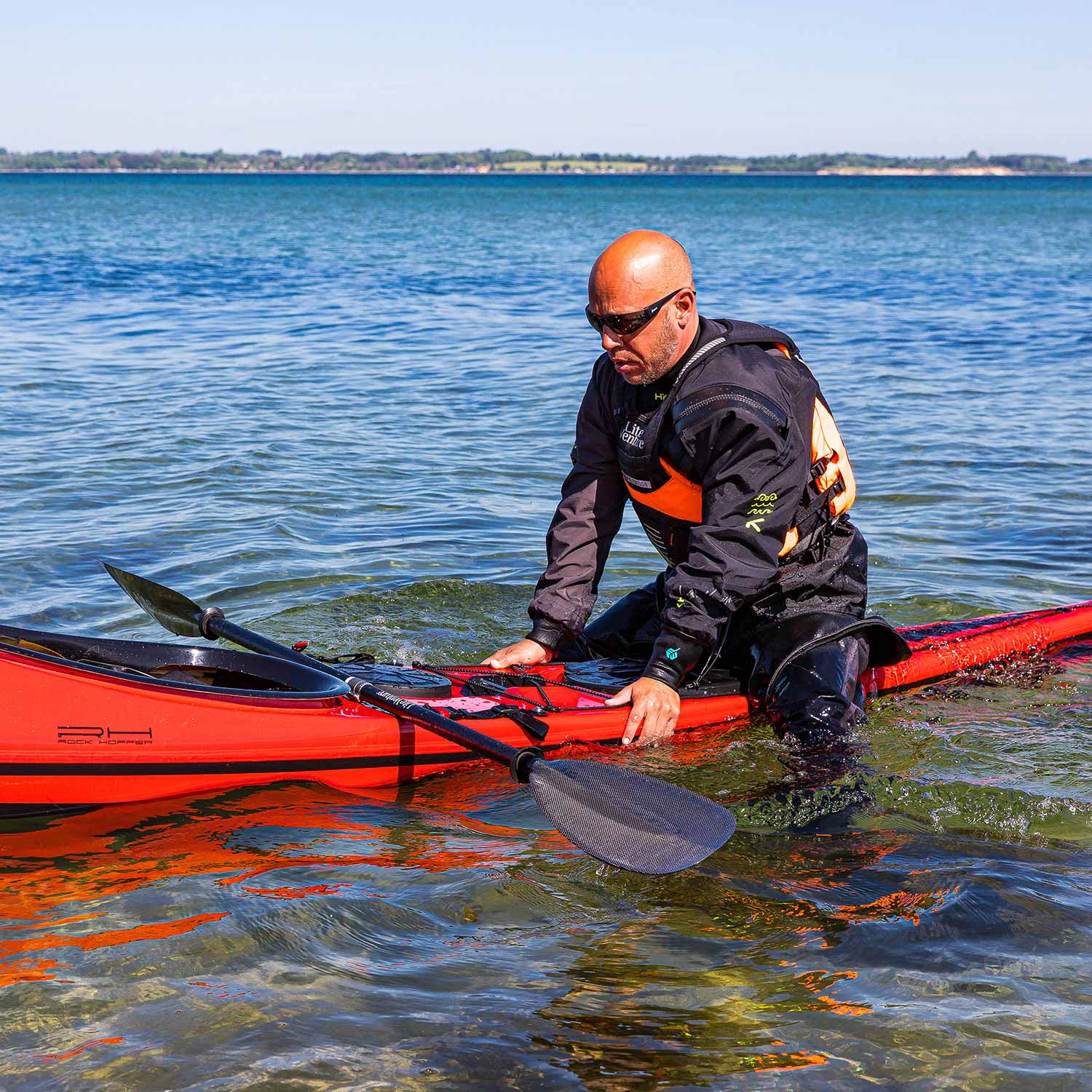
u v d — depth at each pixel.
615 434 3.59
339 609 4.76
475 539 5.96
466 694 3.56
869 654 3.70
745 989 2.30
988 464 7.64
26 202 75.00
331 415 9.37
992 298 19.42
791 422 3.25
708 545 3.26
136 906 2.56
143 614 4.72
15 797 2.87
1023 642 4.35
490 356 12.87
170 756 3.01
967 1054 2.09
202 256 28.66
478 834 3.00
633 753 3.48
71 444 8.00
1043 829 3.05
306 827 2.99
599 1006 2.24
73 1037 2.11
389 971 2.34
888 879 2.77
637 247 3.14
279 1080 2.01
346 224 47.31
